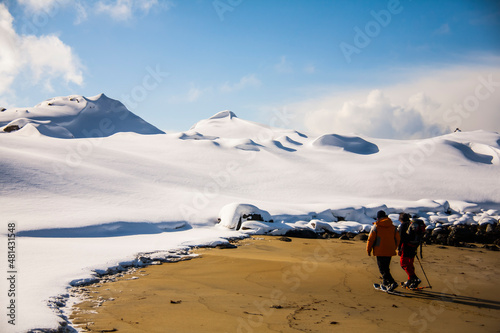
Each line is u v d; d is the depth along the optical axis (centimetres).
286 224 2647
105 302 735
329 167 8638
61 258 1124
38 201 2675
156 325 597
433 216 3719
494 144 10006
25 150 4797
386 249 900
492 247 2084
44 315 562
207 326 601
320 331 592
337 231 2678
